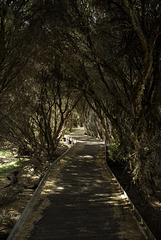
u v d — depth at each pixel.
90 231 4.24
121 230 4.25
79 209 5.30
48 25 7.41
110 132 17.55
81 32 7.62
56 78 12.31
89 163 10.66
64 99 17.02
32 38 7.04
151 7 6.32
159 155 7.33
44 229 4.33
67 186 7.13
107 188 6.93
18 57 7.12
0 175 11.41
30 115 13.26
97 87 10.18
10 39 6.66
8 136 13.62
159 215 6.07
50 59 10.66
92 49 7.80
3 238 5.05
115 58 7.44
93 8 7.12
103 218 4.80
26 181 10.11
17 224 4.33
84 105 22.12
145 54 5.80
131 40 6.65
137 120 6.94
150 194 7.02
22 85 9.87
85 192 6.55
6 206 7.16
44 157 14.89
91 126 26.38
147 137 7.38
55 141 14.55
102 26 6.74
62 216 4.91
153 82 7.14
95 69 9.03
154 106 7.26
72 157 12.17
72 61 9.59
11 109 9.99
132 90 6.93
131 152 8.03
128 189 8.02
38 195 6.29
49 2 6.65
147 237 3.94
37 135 16.30
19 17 6.60
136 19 5.40
